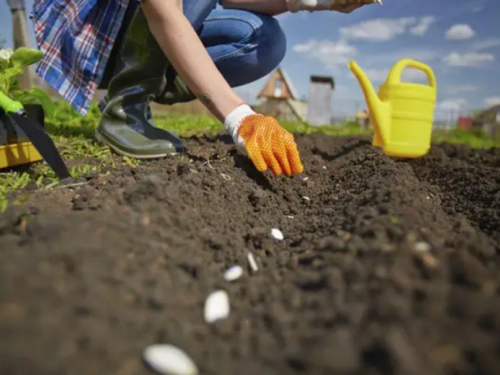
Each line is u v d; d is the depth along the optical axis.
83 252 0.35
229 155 0.88
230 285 0.42
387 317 0.31
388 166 0.83
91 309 0.31
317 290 0.37
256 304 0.39
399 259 0.36
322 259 0.42
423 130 1.14
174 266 0.41
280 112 4.66
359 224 0.46
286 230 0.62
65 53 0.91
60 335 0.28
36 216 0.46
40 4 0.92
